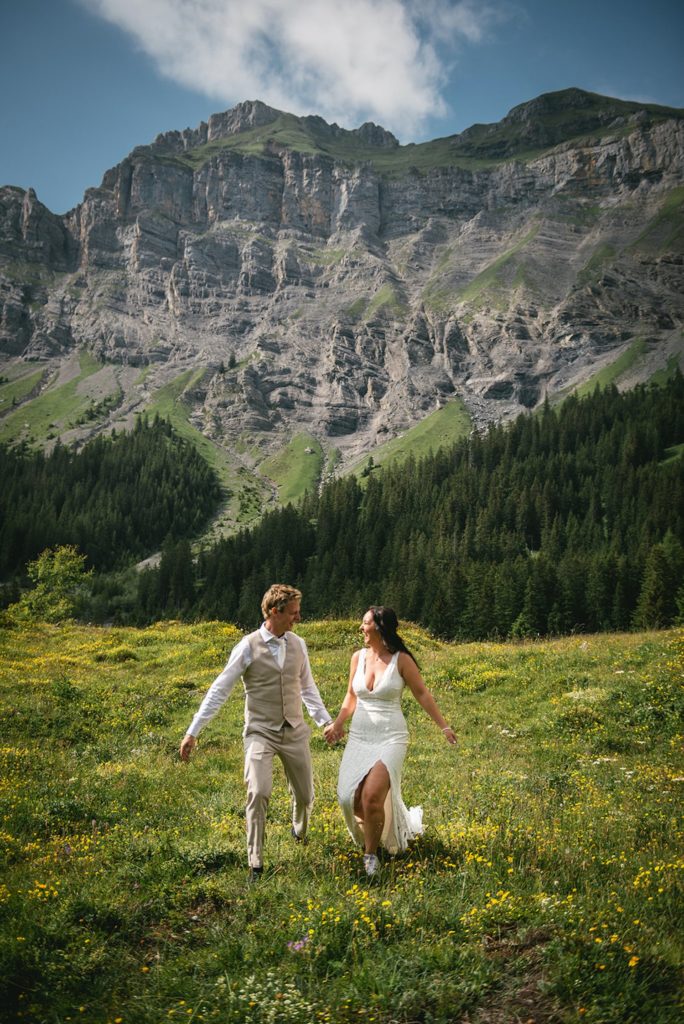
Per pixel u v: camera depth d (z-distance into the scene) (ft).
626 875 19.81
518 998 13.85
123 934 17.52
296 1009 13.61
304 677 22.95
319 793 31.50
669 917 16.97
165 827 27.53
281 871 20.53
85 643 93.76
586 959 14.62
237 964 15.44
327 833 24.21
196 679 67.92
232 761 40.91
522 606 342.44
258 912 17.90
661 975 14.17
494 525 522.47
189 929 17.63
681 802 28.78
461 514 563.89
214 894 19.17
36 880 20.66
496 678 58.23
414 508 593.83
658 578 297.33
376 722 21.71
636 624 303.89
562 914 16.28
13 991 15.29
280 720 21.84
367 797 20.53
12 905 18.74
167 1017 13.71
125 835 26.18
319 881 19.40
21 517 634.43
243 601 441.27
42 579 224.53
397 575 442.50
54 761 40.88
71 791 33.53
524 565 366.84
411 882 18.95
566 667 57.98
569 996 13.66
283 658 21.99
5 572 580.71
